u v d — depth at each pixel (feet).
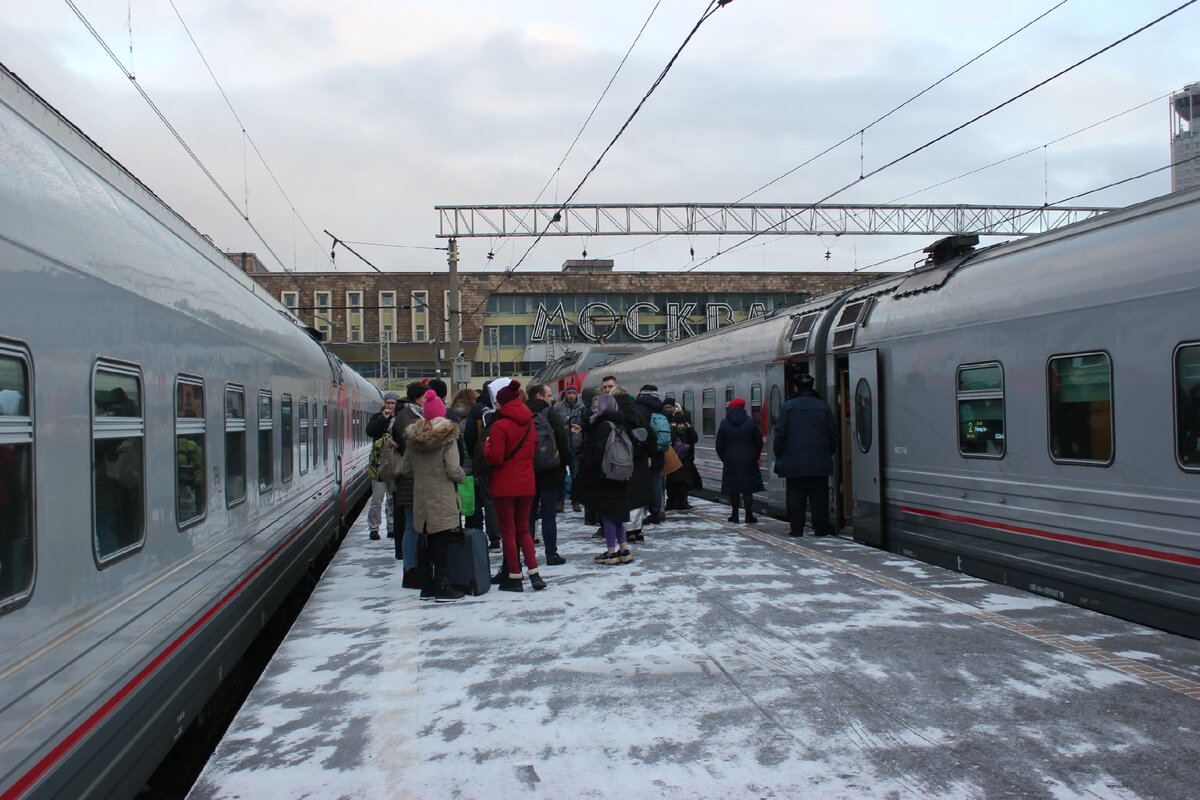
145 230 16.28
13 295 10.30
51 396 11.25
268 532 26.58
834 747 13.93
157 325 15.85
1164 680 16.70
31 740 10.32
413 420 28.09
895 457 32.07
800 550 32.19
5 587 9.86
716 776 13.01
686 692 16.69
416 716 15.81
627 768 13.38
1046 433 24.14
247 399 24.20
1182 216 20.35
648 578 27.37
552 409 30.66
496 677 17.92
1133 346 21.13
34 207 11.18
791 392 42.06
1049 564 24.14
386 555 35.50
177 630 16.37
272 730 15.33
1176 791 12.16
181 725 16.60
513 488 25.94
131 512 14.17
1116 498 21.68
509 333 180.34
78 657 11.76
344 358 176.96
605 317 180.14
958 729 14.51
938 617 21.77
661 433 39.27
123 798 13.39
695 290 184.55
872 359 33.27
